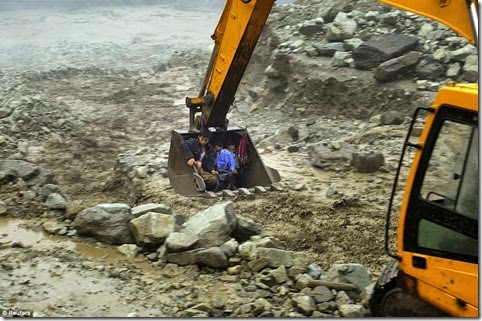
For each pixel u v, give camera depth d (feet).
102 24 126.93
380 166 43.80
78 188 46.09
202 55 86.17
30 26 124.06
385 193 39.88
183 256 27.96
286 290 25.73
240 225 30.27
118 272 27.07
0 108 60.39
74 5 143.33
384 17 64.39
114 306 24.12
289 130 54.80
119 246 29.78
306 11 71.82
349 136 52.13
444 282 20.31
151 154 49.78
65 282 25.91
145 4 148.36
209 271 27.43
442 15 23.49
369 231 34.81
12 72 85.25
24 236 30.68
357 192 40.16
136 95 74.18
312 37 67.00
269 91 64.64
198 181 39.91
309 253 32.76
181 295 25.30
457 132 20.02
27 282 25.70
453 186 20.15
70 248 29.50
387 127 51.44
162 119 65.46
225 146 42.83
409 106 54.19
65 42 110.93
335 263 31.42
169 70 84.38
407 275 21.35
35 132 57.21
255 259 27.63
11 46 107.86
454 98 19.90
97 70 86.12
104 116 66.13
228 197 39.63
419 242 20.93
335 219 36.35
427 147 20.62
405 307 22.15
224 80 39.42
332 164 44.91
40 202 34.78
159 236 29.12
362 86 57.36
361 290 25.71
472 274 19.65
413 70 56.75
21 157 52.06
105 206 30.71
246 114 63.87
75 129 60.29
